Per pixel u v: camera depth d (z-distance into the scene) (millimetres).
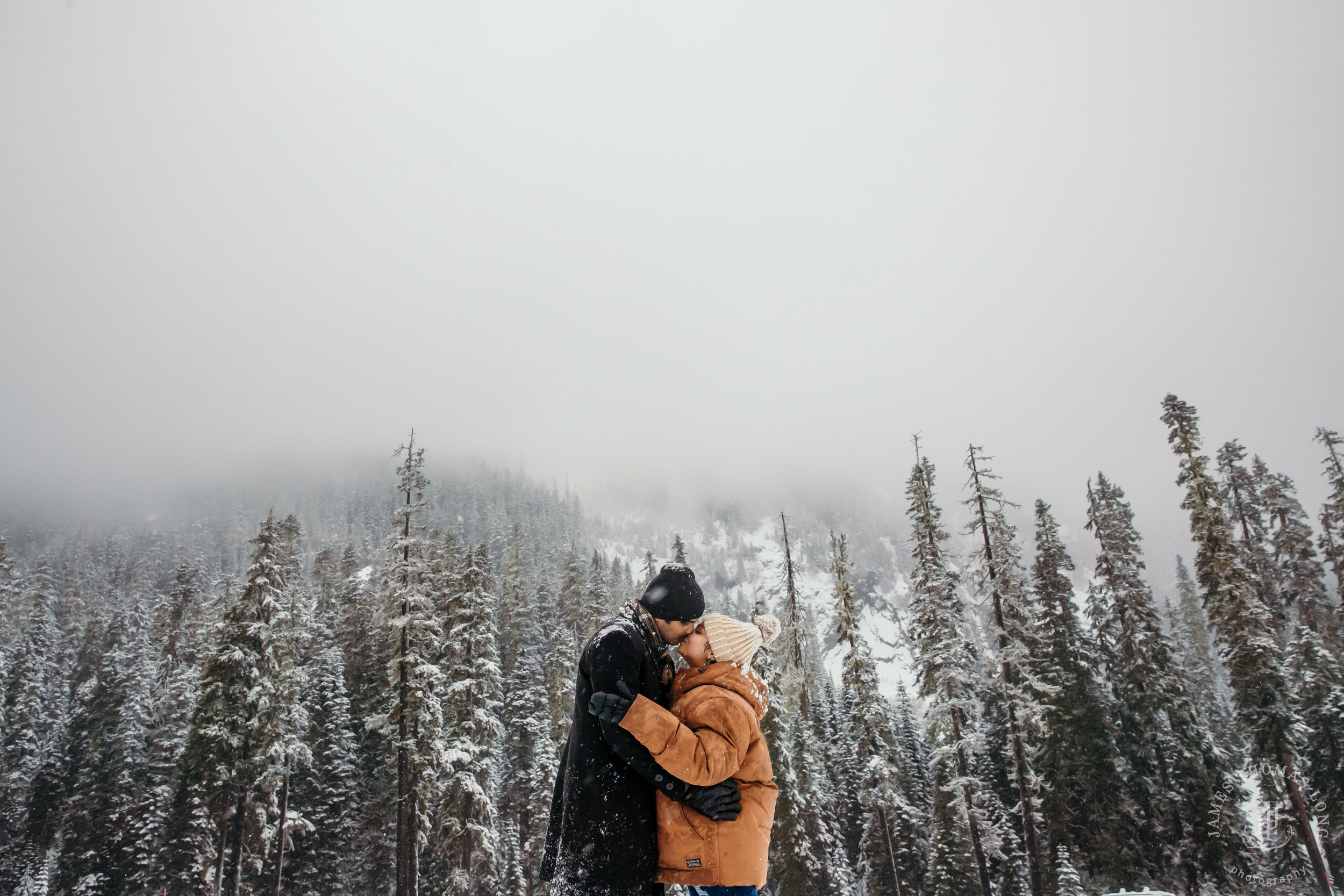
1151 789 32469
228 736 28172
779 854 30875
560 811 3832
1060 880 28609
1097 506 37938
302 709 32844
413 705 28953
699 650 3822
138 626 48375
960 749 29328
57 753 43188
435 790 30391
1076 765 31078
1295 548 38312
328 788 37062
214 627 30422
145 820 36188
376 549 151000
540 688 43094
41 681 48500
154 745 40094
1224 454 42094
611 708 3326
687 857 3375
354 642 44688
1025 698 28062
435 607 35094
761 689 3756
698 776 3244
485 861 33438
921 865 35594
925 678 31109
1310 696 30734
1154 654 33406
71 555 116188
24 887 38719
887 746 32312
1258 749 30031
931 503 32812
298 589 51094
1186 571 57344
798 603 39656
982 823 28594
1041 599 34719
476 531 166000
